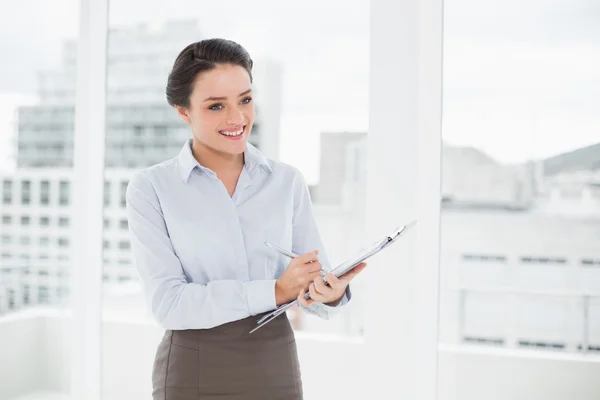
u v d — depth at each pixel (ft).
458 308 5.63
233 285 4.06
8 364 7.05
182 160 4.38
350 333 6.07
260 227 4.38
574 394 5.43
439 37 5.60
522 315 5.50
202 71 4.09
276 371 4.24
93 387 6.61
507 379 5.56
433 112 5.62
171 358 4.23
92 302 6.59
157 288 4.14
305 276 3.92
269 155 6.14
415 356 5.69
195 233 4.25
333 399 6.18
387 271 5.75
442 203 5.65
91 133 6.56
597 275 5.31
